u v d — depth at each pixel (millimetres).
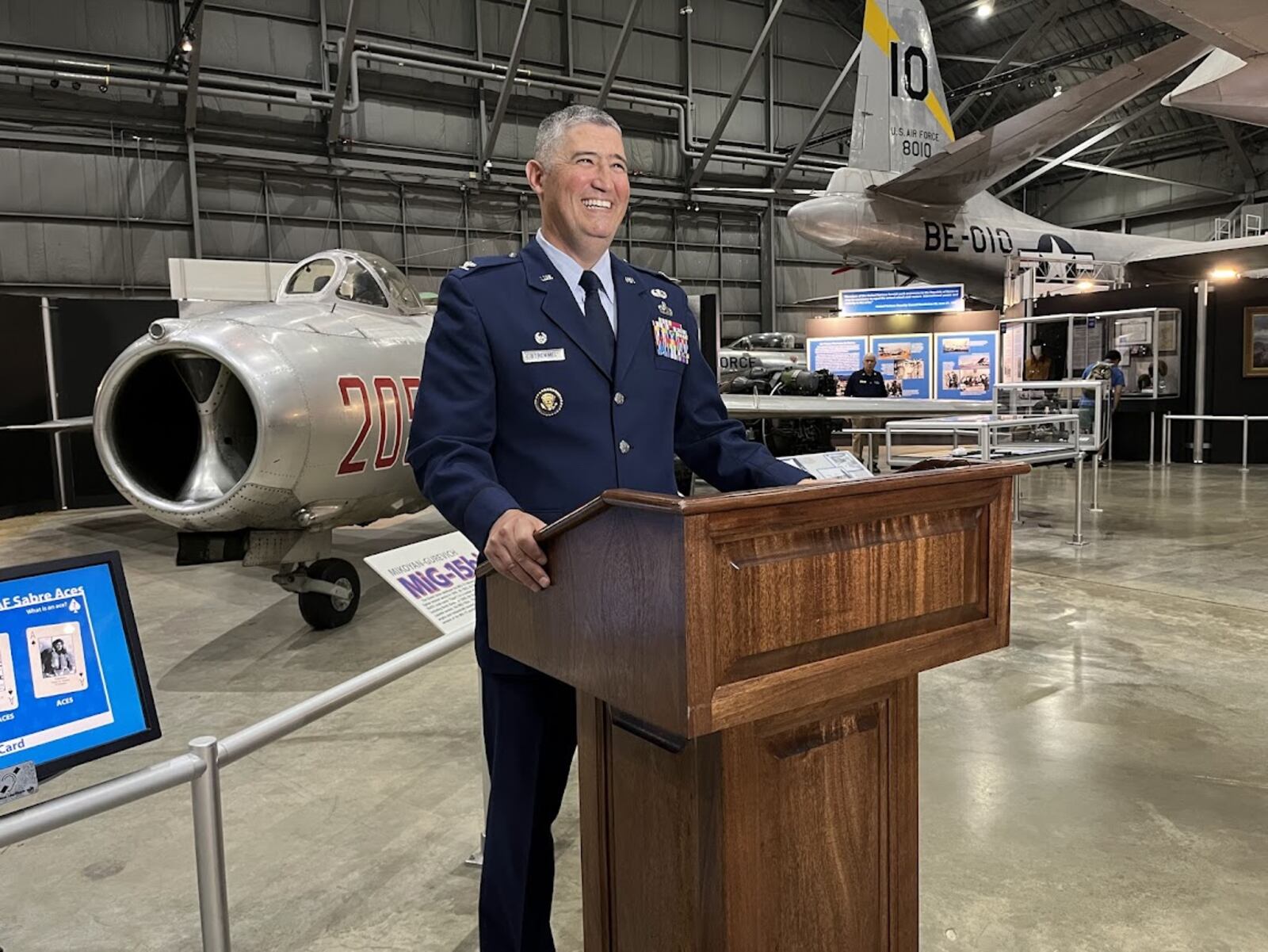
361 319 4930
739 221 22812
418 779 2977
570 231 1475
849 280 25062
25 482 10172
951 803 2705
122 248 15727
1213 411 13047
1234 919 2096
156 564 6957
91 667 1380
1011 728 3289
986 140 10594
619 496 886
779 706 909
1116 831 2523
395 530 8125
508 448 1474
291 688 3943
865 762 1165
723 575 858
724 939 1049
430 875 2375
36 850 2588
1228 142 22531
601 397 1480
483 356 1431
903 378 15203
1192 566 5988
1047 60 19891
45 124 15039
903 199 13320
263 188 16875
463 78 18516
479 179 18609
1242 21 5281
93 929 2180
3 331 9898
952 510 1058
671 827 1087
